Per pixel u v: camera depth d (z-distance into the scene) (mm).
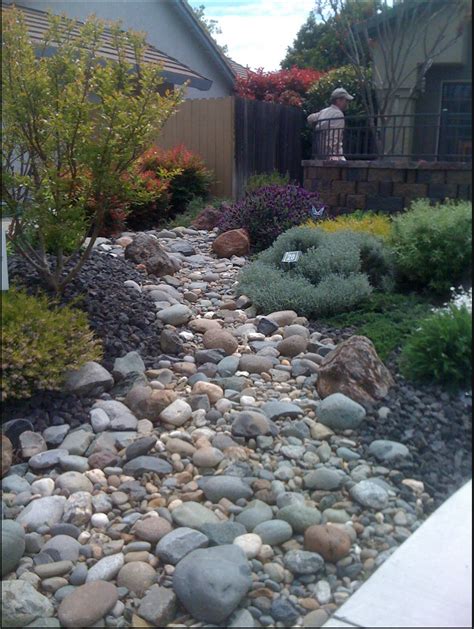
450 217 6430
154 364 5594
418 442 4289
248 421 4484
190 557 3480
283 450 4285
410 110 10719
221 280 7852
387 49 10953
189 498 4000
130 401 4941
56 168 5812
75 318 5320
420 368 4793
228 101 13297
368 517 3744
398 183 9453
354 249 6906
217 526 3699
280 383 5266
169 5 15508
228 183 13500
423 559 3287
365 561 3482
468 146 9836
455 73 10359
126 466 4309
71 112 5551
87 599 3445
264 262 7613
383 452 4191
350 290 6449
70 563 3721
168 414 4715
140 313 6227
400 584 3135
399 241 6801
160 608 3311
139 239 7918
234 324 6535
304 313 6559
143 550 3717
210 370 5426
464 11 9875
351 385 4770
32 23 10328
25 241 6004
